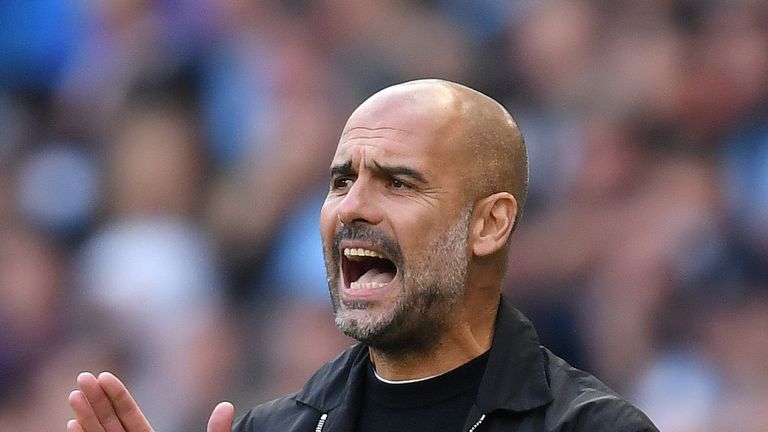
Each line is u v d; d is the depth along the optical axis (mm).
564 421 8945
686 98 25125
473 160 9352
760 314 21875
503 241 9430
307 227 23938
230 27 27734
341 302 9266
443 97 9406
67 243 26172
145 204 25969
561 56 26109
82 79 28844
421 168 9172
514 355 9352
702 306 21984
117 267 24484
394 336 9188
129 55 28328
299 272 23469
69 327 24516
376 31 26891
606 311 22094
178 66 27562
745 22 26109
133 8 28812
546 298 22375
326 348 21906
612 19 26500
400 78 26234
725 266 22438
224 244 24562
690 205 23016
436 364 9398
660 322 21922
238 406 22016
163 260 24391
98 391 8938
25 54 29562
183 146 26484
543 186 24016
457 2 27312
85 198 26797
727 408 20812
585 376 9461
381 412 9477
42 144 28297
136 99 27469
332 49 26969
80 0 29641
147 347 23406
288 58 26719
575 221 23094
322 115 25891
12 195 27359
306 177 24906
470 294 9430
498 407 9148
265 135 25906
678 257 22328
